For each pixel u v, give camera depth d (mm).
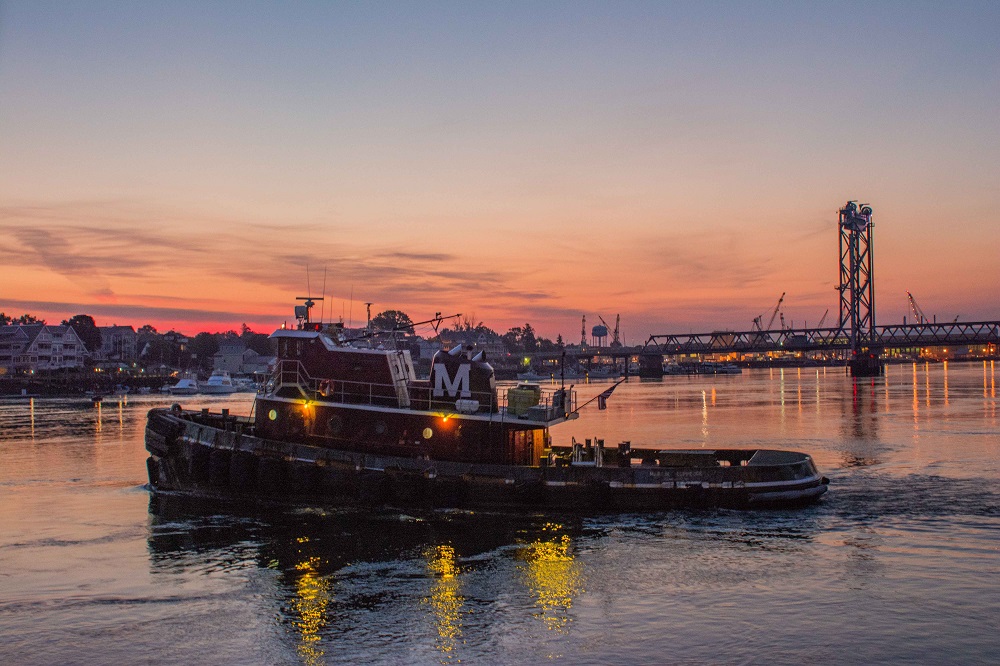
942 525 28078
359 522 28875
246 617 20062
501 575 22922
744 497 29344
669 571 23109
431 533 27359
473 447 30609
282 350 32781
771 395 119812
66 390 146000
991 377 198625
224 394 146375
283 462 31297
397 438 31281
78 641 18719
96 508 32344
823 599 20734
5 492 36375
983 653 17484
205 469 32719
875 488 34938
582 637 18531
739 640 18266
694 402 104438
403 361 33250
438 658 17562
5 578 23312
